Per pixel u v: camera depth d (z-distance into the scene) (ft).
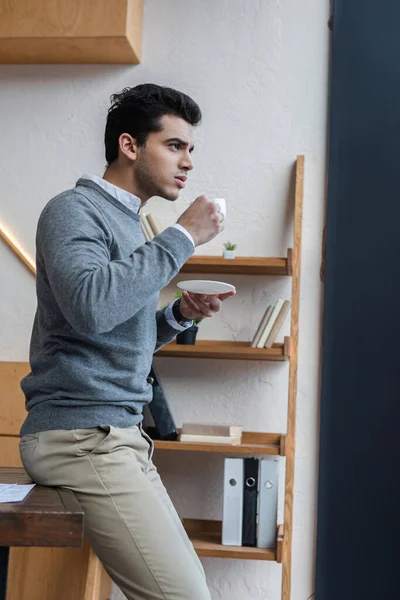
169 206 9.21
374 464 8.63
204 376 9.05
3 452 8.60
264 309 9.04
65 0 8.79
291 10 9.33
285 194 9.11
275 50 9.30
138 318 5.19
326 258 8.91
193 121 5.73
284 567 7.98
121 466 4.93
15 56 9.34
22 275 9.27
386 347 8.75
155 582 4.78
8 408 8.74
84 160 9.36
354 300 8.85
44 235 4.87
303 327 8.93
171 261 4.79
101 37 8.75
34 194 9.35
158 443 8.16
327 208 8.98
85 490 4.88
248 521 8.22
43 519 3.86
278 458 8.82
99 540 4.87
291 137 9.17
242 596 8.70
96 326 4.53
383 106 9.02
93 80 9.43
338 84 9.10
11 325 9.21
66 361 5.00
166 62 9.37
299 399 8.86
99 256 4.80
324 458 8.70
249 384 8.98
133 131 5.56
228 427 8.26
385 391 8.70
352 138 9.03
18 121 9.45
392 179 8.93
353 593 8.48
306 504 8.73
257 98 9.26
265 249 9.09
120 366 5.11
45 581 7.98
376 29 9.11
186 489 8.94
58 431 4.96
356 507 8.59
